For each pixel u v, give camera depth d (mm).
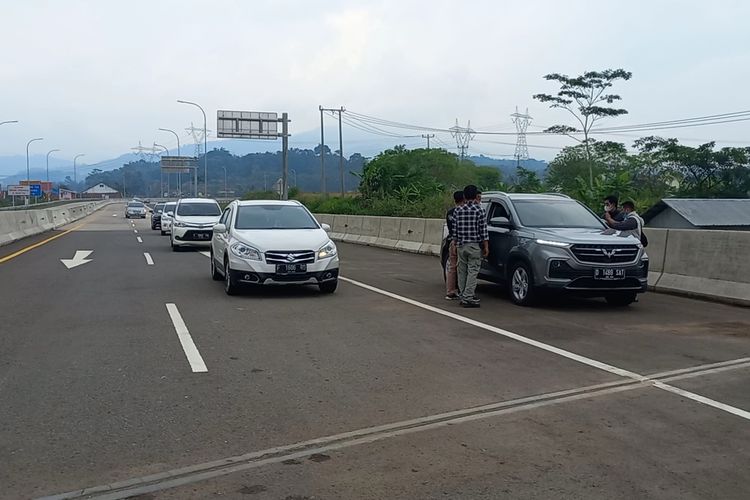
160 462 5195
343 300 12594
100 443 5559
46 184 106625
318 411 6363
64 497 4609
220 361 8125
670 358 8367
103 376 7465
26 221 33688
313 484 4820
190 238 23703
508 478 4918
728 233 12719
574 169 58844
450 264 12688
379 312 11359
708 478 4934
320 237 13195
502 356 8414
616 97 60375
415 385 7188
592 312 11484
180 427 5934
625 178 27359
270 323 10398
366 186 40531
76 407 6438
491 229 13055
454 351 8656
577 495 4652
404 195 37625
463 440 5652
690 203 37594
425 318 10844
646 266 11570
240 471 5035
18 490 4703
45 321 10477
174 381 7297
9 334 9531
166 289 13977
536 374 7625
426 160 57750
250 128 47688
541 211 12773
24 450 5402
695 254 13320
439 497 4621
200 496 4629
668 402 6676
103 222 52781
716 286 12727
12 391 6910
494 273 12891
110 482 4844
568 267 11227
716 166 53344
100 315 10992
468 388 7086
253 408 6441
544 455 5340
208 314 11117
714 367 7969
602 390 7055
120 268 18078
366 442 5605
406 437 5715
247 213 14102
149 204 106500
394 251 24000
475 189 11906
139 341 9141
